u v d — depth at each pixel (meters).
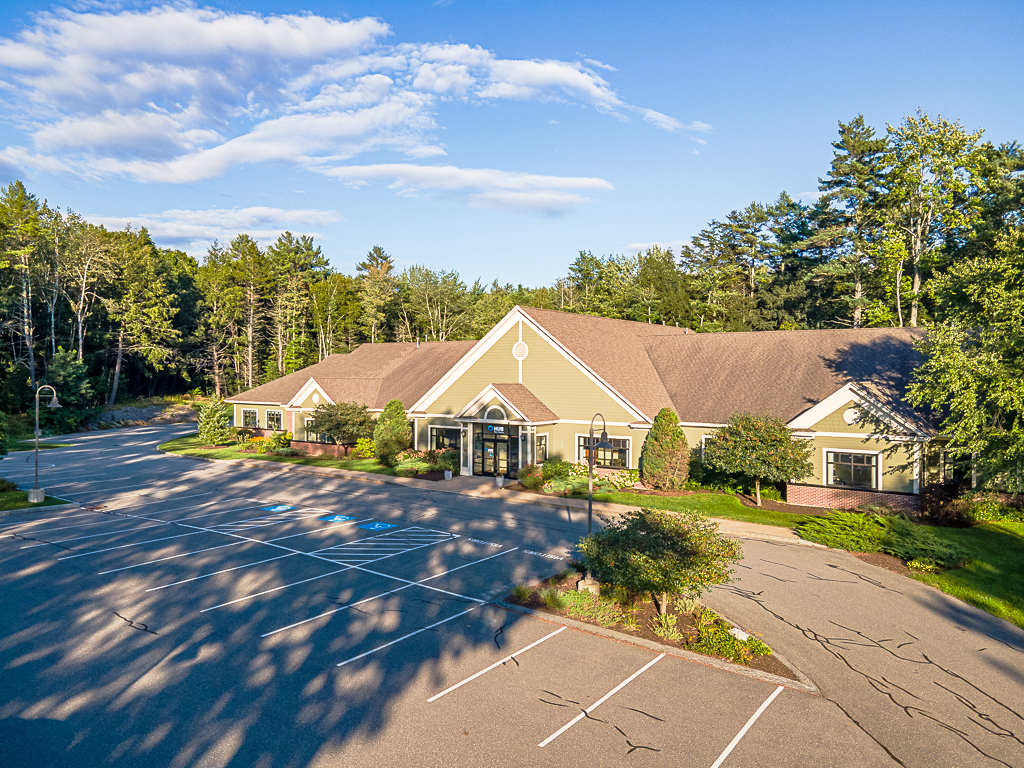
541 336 36.56
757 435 27.06
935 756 10.27
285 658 13.73
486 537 23.84
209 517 27.58
